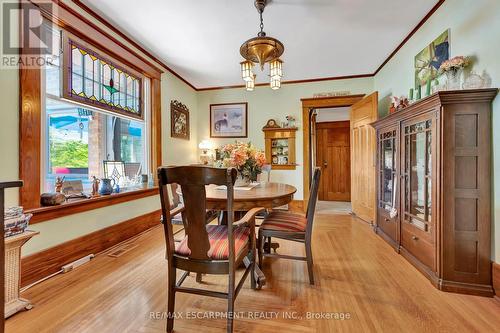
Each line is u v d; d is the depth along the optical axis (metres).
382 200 2.87
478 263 1.64
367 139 3.46
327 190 5.77
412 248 2.13
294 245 2.60
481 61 1.73
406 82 2.87
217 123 4.70
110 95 2.63
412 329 1.30
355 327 1.32
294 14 2.33
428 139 1.92
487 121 1.62
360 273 1.94
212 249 1.34
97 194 2.42
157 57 3.32
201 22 2.46
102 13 2.31
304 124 4.32
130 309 1.48
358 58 3.38
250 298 1.60
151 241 2.67
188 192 1.22
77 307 1.49
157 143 3.40
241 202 1.71
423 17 2.41
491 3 1.64
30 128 1.78
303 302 1.56
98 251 2.34
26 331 1.29
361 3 2.19
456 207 1.68
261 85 4.49
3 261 0.76
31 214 1.58
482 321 1.36
